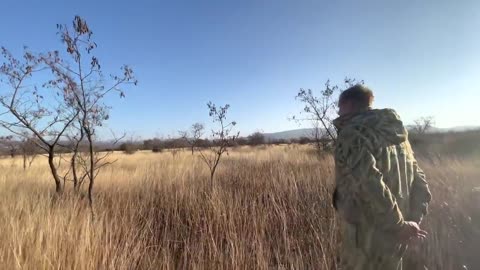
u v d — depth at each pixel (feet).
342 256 7.55
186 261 14.42
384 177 7.14
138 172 33.47
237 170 34.83
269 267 13.26
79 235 13.67
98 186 26.68
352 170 7.00
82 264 11.66
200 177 30.94
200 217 18.86
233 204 19.22
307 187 23.06
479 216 15.28
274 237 15.89
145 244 14.69
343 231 7.51
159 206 22.07
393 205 6.75
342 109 7.95
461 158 32.99
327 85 40.60
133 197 23.81
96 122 20.36
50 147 22.17
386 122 7.49
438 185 18.98
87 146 25.18
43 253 11.83
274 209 19.17
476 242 13.10
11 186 24.50
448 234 12.80
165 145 114.52
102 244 13.03
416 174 7.95
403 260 7.88
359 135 7.15
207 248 15.11
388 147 7.27
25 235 12.74
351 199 7.00
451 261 11.59
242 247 13.76
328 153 42.60
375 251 6.95
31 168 42.93
